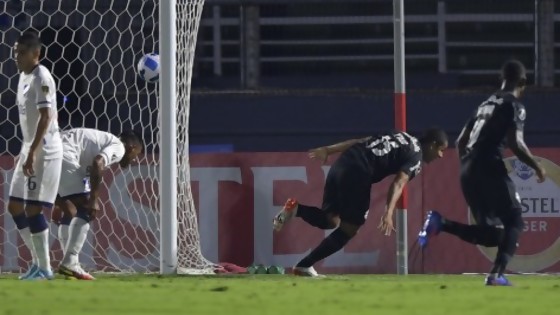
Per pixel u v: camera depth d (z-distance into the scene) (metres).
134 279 32.28
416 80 64.31
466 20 64.06
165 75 35.19
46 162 30.64
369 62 64.38
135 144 34.69
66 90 53.34
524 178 40.44
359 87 64.19
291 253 40.72
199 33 63.34
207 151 59.47
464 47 64.19
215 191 40.91
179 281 30.84
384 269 40.47
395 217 40.44
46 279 31.28
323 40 63.78
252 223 40.84
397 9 37.16
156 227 40.16
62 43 53.97
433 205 40.62
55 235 39.44
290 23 63.59
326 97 59.84
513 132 29.05
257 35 62.88
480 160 29.25
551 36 61.97
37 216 31.05
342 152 35.12
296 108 59.81
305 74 63.94
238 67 63.56
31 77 30.11
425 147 34.56
